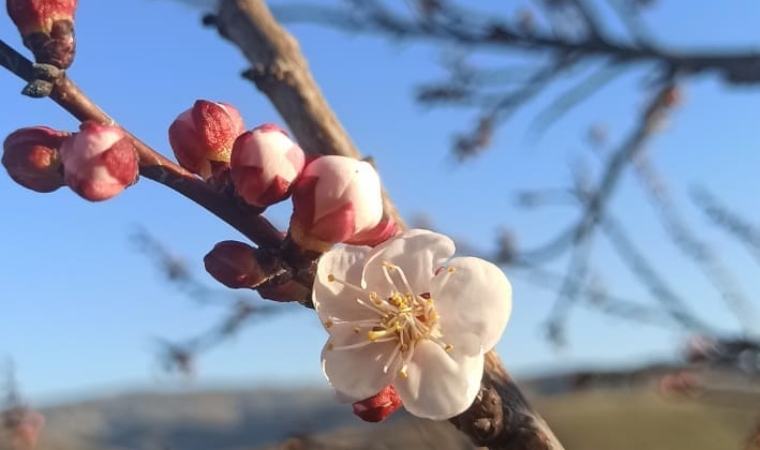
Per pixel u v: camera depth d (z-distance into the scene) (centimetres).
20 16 10
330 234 10
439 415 10
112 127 10
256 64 14
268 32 14
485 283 10
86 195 10
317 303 10
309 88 14
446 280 10
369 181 10
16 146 10
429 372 10
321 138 14
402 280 10
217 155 11
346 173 10
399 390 10
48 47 10
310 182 10
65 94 10
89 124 10
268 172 10
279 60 14
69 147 10
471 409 10
